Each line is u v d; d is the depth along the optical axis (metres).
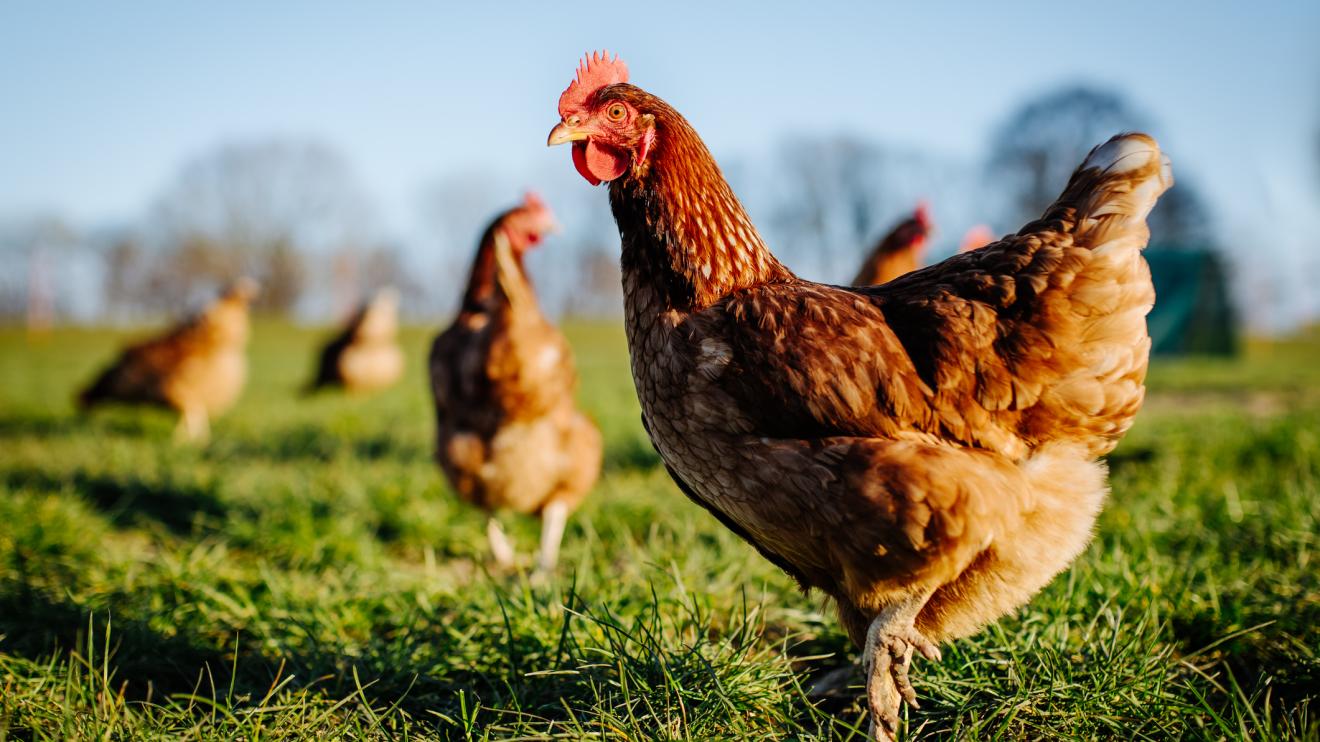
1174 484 1.73
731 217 1.28
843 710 1.31
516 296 1.64
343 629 1.45
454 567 1.71
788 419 1.22
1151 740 1.22
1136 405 1.23
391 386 4.31
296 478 2.01
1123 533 1.54
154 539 1.78
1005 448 1.23
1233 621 1.34
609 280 15.91
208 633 1.44
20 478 2.12
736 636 1.38
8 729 1.25
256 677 1.37
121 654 1.39
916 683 1.29
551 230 1.80
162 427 2.94
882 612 1.22
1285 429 1.98
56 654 1.33
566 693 1.31
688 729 1.22
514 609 1.41
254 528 1.73
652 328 1.27
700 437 1.25
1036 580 1.23
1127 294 1.21
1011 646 1.31
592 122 1.28
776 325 1.23
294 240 16.11
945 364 1.22
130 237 15.70
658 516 1.74
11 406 3.55
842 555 1.21
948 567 1.19
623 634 1.32
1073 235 1.22
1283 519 1.55
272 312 16.06
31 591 1.48
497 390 1.64
